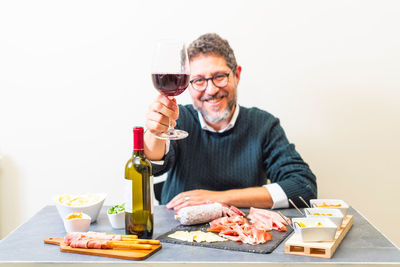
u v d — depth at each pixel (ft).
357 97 8.55
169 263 3.96
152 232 4.66
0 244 4.57
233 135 7.37
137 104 8.87
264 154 7.44
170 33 8.71
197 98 7.11
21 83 8.98
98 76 8.87
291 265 3.94
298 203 6.19
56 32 8.85
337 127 8.64
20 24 8.87
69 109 8.97
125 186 4.69
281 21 8.53
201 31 8.66
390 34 8.41
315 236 4.27
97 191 9.08
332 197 8.76
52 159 9.08
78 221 4.86
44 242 4.61
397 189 8.65
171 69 4.73
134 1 8.71
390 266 3.92
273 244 4.44
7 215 9.21
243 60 8.64
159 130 5.29
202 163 7.38
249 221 5.35
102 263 3.99
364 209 8.73
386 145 8.59
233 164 7.34
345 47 8.49
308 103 8.63
